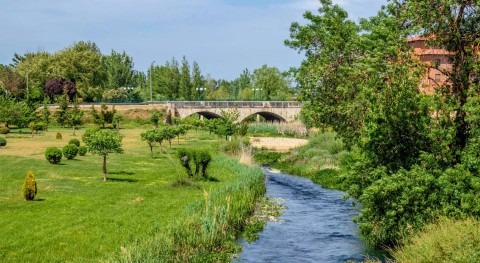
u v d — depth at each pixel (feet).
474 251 44.93
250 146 216.33
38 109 315.58
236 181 112.57
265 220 90.07
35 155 155.63
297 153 188.96
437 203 58.49
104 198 96.32
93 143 114.73
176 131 201.26
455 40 61.16
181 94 430.20
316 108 75.97
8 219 77.20
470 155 56.34
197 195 102.32
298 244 73.87
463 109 55.21
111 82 435.12
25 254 61.00
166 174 133.69
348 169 69.62
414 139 63.52
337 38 77.15
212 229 69.82
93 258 59.77
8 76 347.97
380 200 61.31
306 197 115.24
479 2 54.90
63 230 71.87
